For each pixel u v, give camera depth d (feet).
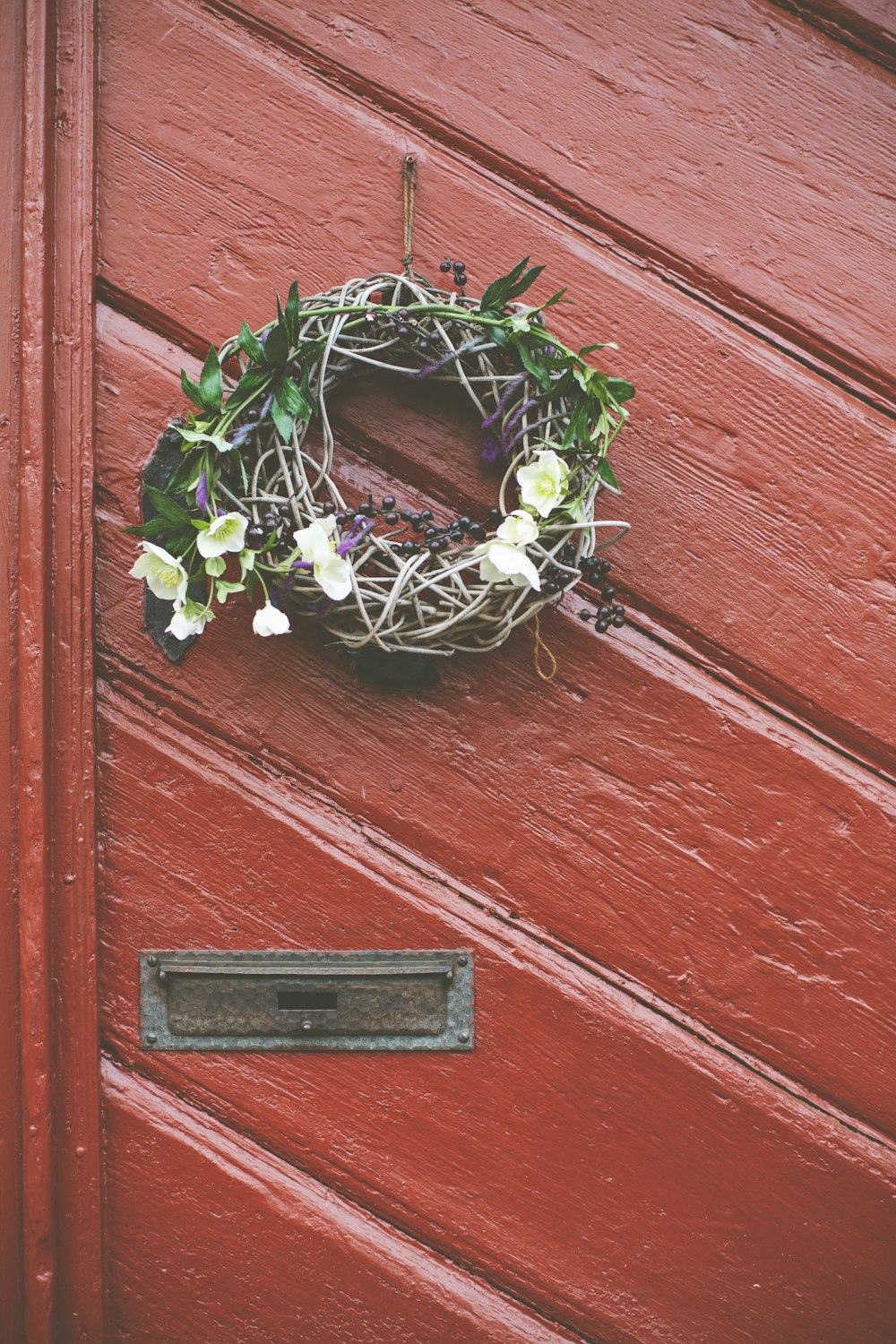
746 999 5.85
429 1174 5.81
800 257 5.90
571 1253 5.81
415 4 5.90
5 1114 5.73
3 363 5.79
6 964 5.74
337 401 5.82
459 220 5.88
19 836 5.74
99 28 5.89
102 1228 5.76
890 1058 5.84
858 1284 5.82
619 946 5.85
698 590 5.87
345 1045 5.81
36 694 5.74
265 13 5.90
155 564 5.45
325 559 5.39
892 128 5.92
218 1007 5.81
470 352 5.59
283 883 5.83
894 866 5.86
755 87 5.92
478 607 5.51
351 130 5.88
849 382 5.90
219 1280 5.79
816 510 5.88
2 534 5.77
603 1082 5.83
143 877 5.82
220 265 5.86
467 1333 5.78
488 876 5.85
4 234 5.80
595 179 5.90
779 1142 5.83
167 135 5.87
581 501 5.54
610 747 5.86
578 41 5.91
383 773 5.84
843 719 5.86
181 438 5.81
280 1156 5.82
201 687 5.84
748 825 5.86
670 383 5.88
